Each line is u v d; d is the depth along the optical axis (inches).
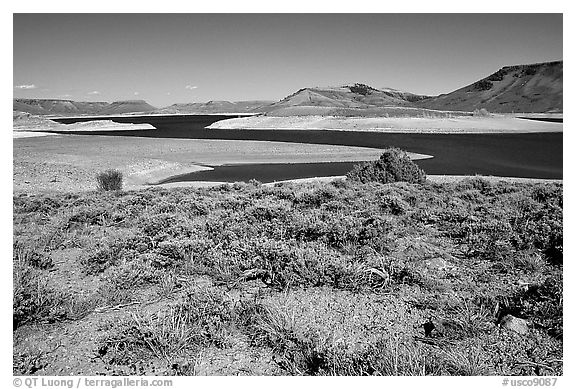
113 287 238.5
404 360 167.2
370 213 409.4
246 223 368.2
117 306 222.1
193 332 187.3
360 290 237.5
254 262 263.3
